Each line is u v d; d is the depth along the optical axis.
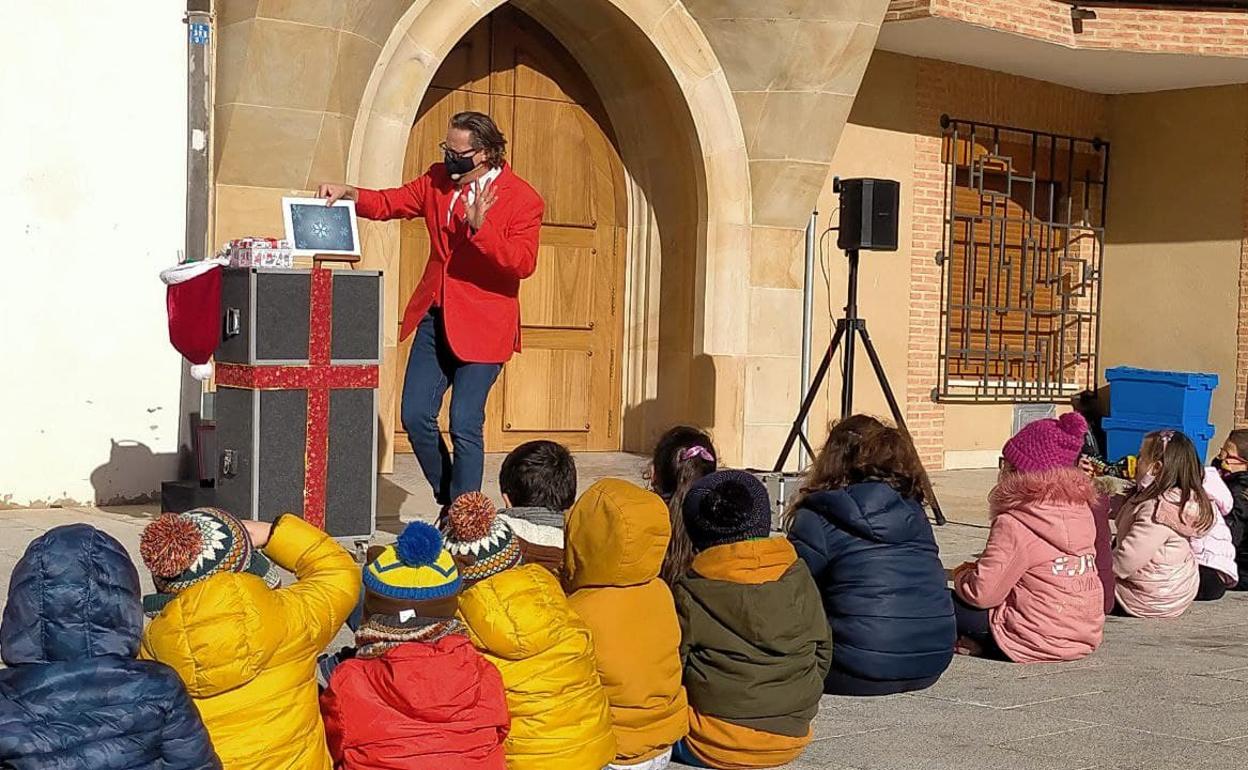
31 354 8.75
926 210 13.70
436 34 9.80
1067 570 6.54
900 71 13.37
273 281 7.04
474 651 3.99
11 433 8.73
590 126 11.82
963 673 6.31
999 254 14.48
